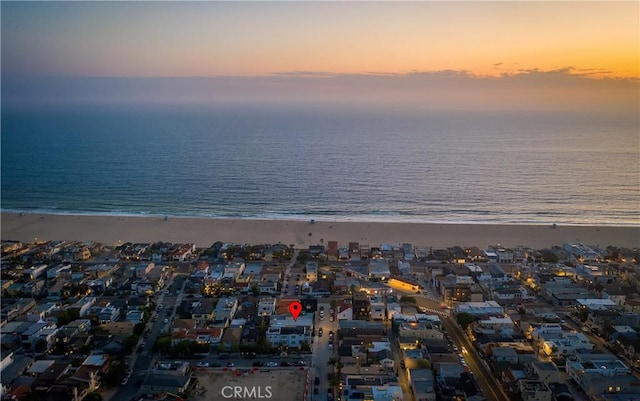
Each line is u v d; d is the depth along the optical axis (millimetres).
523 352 174125
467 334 195875
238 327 196875
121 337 189500
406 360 168125
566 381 164250
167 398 151500
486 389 159500
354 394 149125
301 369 171250
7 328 197500
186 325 198125
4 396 150875
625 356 180250
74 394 148750
